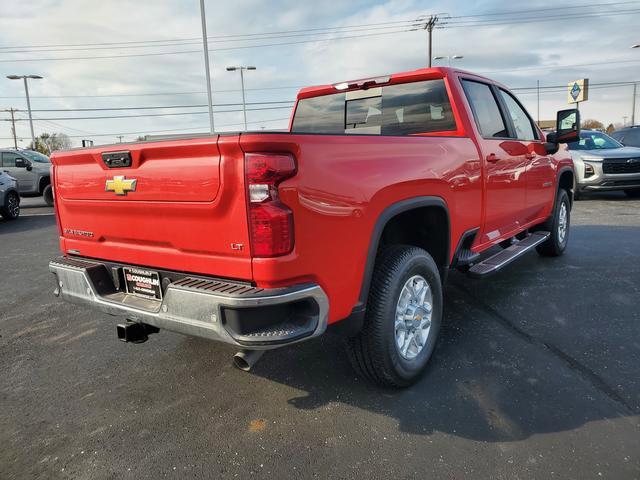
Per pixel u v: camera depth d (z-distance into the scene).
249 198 2.10
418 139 3.00
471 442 2.41
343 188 2.38
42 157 15.77
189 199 2.29
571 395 2.79
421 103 3.87
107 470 2.34
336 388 2.99
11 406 2.97
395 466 2.27
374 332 2.69
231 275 2.25
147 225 2.56
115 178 2.62
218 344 3.76
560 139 4.93
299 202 2.17
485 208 3.83
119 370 3.39
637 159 10.76
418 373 2.99
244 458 2.38
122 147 2.52
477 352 3.39
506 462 2.25
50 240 9.11
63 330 4.23
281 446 2.46
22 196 14.95
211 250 2.30
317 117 4.57
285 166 2.10
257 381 3.13
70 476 2.31
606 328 3.73
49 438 2.62
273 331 2.16
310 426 2.61
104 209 2.76
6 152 14.80
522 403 2.73
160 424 2.71
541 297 4.51
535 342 3.53
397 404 2.79
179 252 2.46
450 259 3.41
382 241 3.42
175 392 3.05
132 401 2.96
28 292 5.50
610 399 2.74
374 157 2.60
